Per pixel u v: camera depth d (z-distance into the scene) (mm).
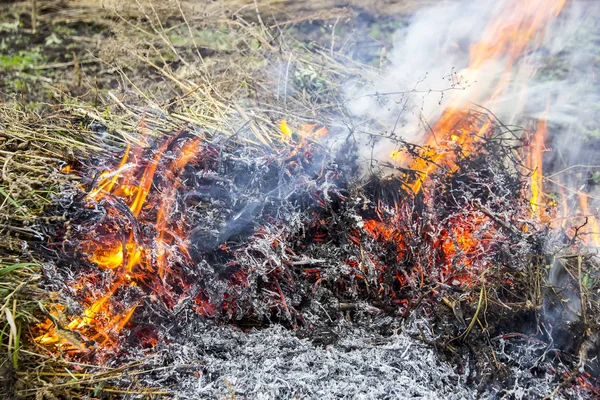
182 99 3543
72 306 2283
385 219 2852
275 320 2699
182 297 2504
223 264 2641
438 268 2715
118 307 2396
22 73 4773
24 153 2744
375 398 2189
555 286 2629
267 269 2652
